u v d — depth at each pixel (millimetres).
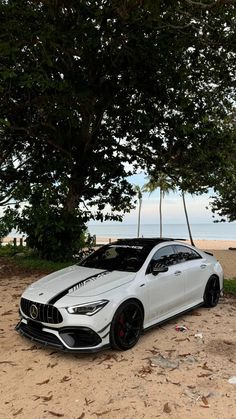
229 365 4762
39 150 14109
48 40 7898
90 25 8258
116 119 13328
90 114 11875
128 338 5285
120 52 9781
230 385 4223
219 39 9828
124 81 10867
